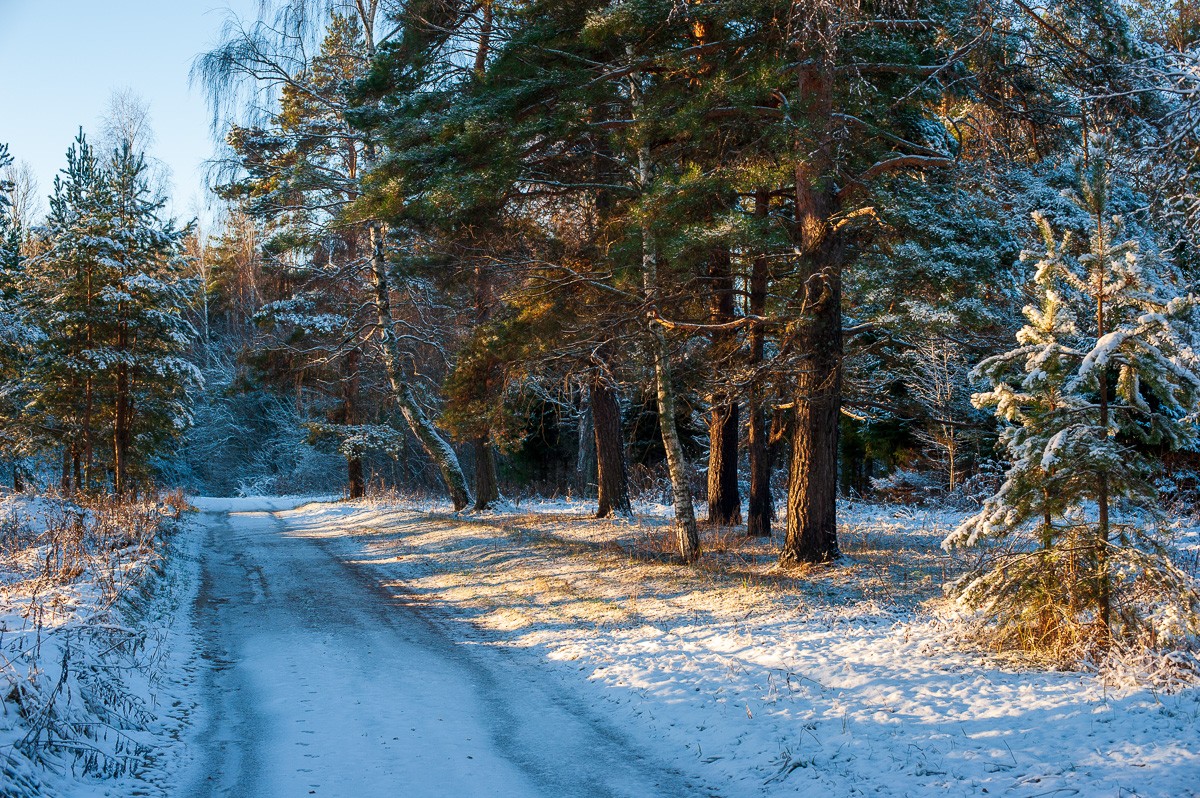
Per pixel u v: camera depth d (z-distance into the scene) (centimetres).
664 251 1357
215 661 1049
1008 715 673
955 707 709
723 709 798
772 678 858
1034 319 845
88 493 2862
